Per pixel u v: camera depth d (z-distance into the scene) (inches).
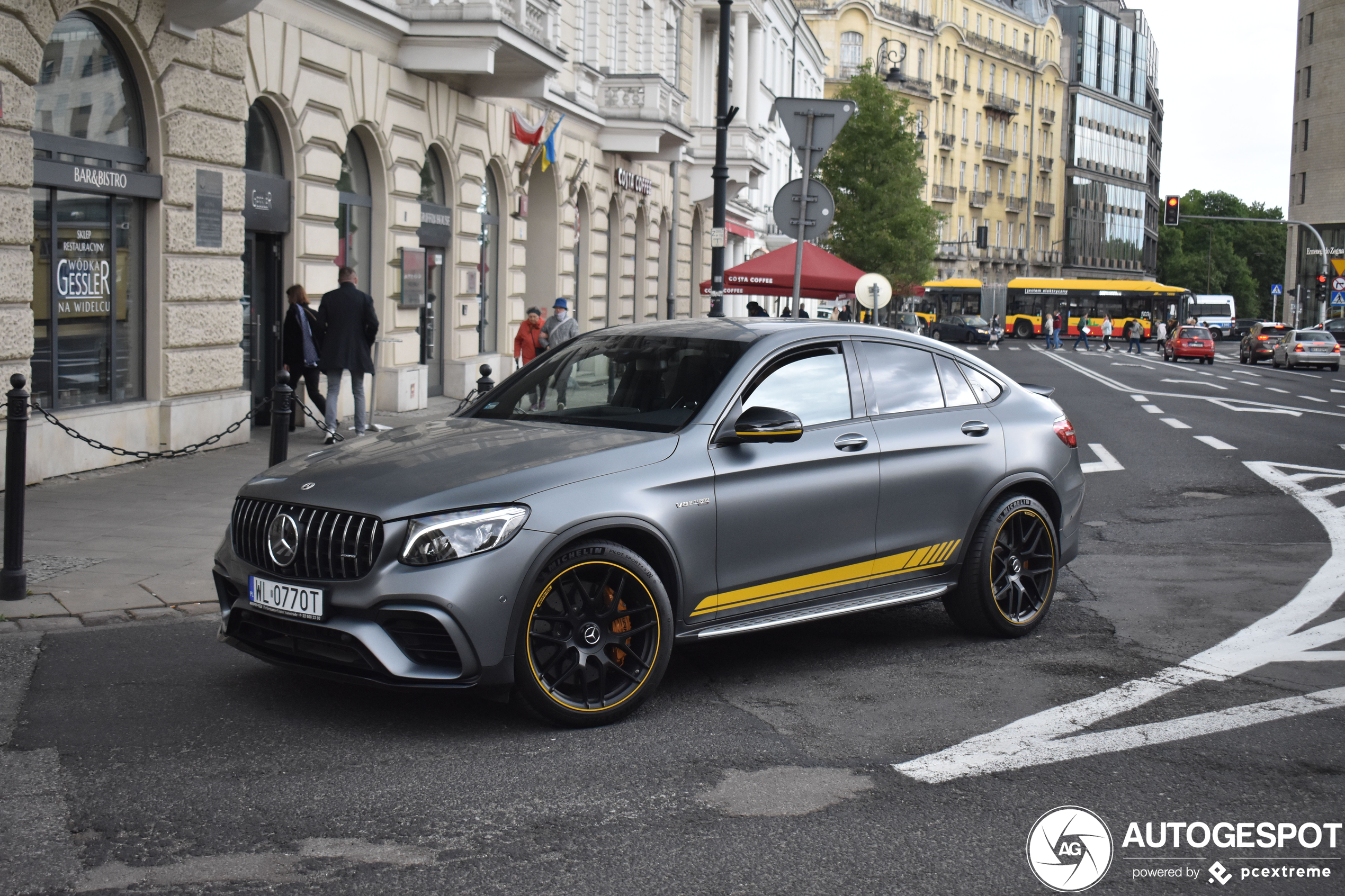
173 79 491.8
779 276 724.7
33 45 414.6
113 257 479.2
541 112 959.6
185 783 174.6
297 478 208.5
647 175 1307.8
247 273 591.8
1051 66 4574.3
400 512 191.5
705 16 1525.6
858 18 3575.3
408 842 156.3
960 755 192.5
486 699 217.6
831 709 215.6
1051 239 4709.6
